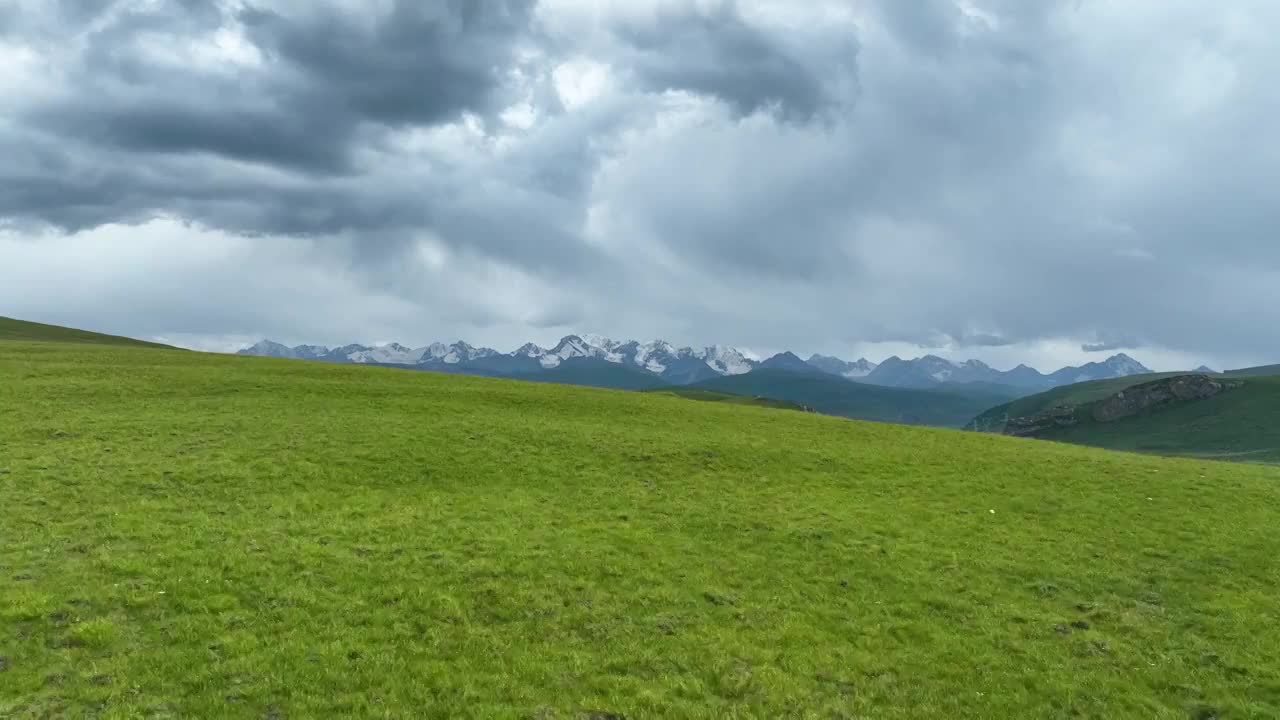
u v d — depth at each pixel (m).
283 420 55.09
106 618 24.02
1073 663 26.56
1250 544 38.31
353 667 22.80
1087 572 34.34
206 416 55.00
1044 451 62.25
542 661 24.16
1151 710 24.08
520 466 47.62
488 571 30.64
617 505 41.53
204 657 22.48
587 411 69.38
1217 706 24.31
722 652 25.66
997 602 31.16
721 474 49.59
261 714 20.12
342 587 28.11
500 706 21.39
